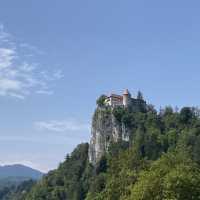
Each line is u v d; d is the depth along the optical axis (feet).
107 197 450.71
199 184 360.28
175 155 432.66
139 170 486.79
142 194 359.46
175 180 351.25
